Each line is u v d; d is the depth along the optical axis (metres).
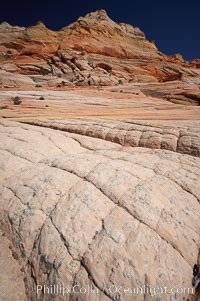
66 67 78.25
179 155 7.55
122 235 3.97
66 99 39.47
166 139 10.44
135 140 10.96
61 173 5.98
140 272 3.50
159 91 55.69
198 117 20.91
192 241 4.06
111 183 5.24
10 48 90.31
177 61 99.56
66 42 88.94
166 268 3.59
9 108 27.23
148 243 3.85
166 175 5.73
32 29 93.31
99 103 38.03
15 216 4.99
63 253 3.90
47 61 83.38
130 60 90.44
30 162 7.53
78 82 68.56
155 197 4.79
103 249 3.81
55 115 23.12
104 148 9.71
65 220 4.42
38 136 10.33
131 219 4.26
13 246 4.50
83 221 4.33
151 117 21.45
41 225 4.54
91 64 81.19
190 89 54.25
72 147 9.47
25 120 16.86
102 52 91.75
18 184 6.05
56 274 3.70
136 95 51.16
